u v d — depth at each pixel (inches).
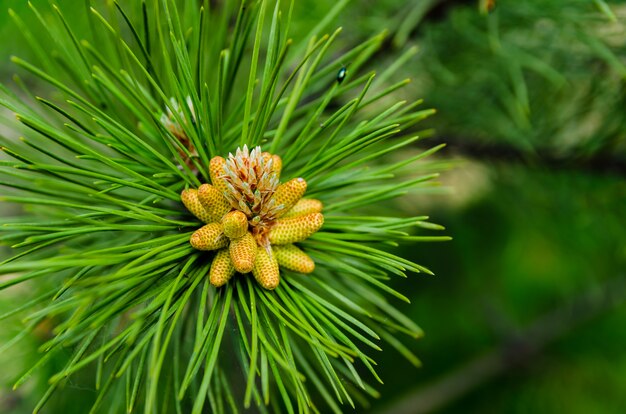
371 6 15.8
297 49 12.4
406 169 12.4
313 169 10.8
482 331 24.7
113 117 11.4
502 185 18.9
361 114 14.5
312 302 10.3
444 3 14.5
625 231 17.8
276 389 13.8
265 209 10.4
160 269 9.9
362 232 11.0
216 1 13.9
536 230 20.6
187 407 12.8
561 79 14.4
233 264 10.2
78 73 11.4
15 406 14.1
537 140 16.7
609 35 15.0
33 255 11.7
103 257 9.2
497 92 16.4
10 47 14.5
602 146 16.3
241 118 11.7
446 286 23.5
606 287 21.9
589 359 22.6
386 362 23.8
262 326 10.4
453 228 22.3
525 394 22.8
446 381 22.9
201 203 10.2
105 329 10.6
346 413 22.2
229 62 11.4
